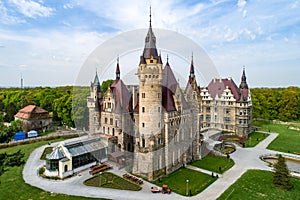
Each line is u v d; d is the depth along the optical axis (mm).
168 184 41844
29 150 65438
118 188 40188
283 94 132625
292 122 120500
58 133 87000
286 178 42500
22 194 38562
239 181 44656
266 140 80500
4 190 39938
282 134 90500
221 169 50469
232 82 89562
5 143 71500
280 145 73938
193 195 38469
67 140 76812
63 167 46031
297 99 124625
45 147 68562
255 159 59125
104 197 37250
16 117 92562
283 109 123562
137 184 41281
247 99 85500
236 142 75438
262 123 116500
